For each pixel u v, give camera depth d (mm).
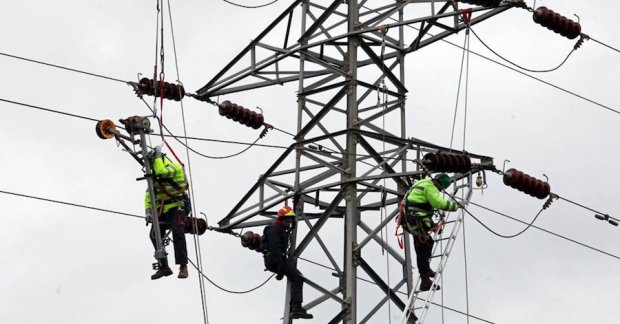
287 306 41156
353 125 41312
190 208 38844
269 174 42062
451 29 42625
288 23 42688
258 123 43281
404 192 42062
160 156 38188
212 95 43344
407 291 41531
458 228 41125
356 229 40875
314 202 42250
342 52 42781
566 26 43969
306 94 42125
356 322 40406
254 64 43000
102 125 37812
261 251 41375
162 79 39500
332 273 41500
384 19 41938
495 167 42000
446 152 41875
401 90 42531
